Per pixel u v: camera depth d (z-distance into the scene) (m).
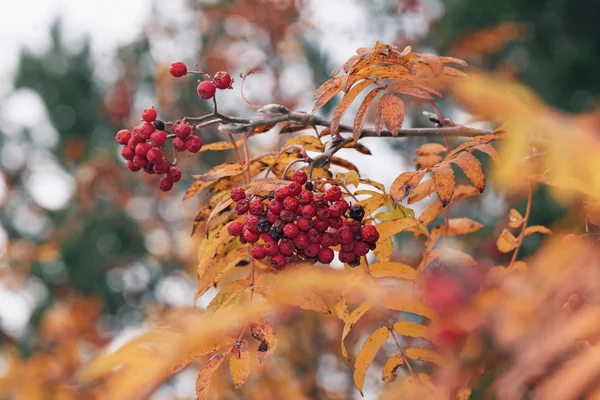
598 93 8.57
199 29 10.20
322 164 2.80
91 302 7.36
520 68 8.78
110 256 10.88
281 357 5.72
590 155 0.82
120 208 10.77
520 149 0.85
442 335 1.09
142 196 10.65
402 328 2.35
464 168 2.26
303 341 5.76
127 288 11.20
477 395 1.13
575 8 8.68
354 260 2.53
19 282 9.32
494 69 8.66
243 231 2.49
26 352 9.32
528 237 4.21
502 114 0.89
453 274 1.19
